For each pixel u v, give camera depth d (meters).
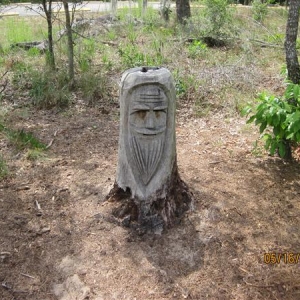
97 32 9.30
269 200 3.80
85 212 3.57
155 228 3.33
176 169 3.47
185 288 2.87
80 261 3.07
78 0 7.09
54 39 8.65
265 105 4.02
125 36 9.22
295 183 4.07
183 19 10.05
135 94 3.12
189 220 3.48
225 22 9.27
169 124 3.25
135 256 3.12
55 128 5.29
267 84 6.52
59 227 3.41
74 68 7.08
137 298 2.78
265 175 4.19
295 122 3.79
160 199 3.34
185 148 4.78
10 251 3.15
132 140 3.25
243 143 4.90
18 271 2.98
